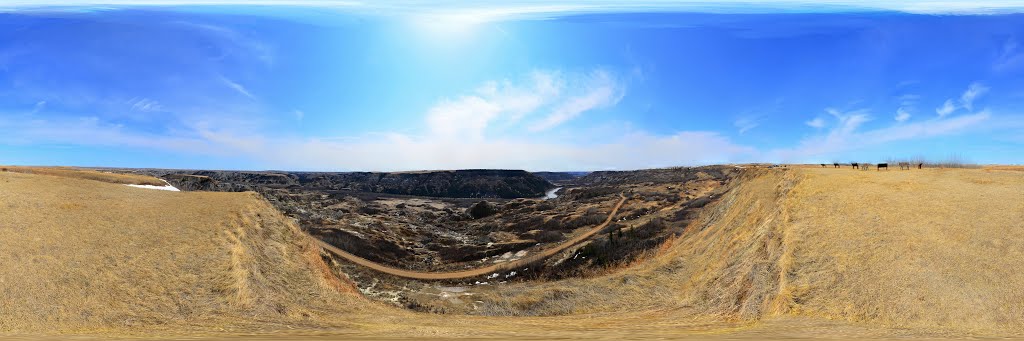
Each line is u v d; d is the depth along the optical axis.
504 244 73.25
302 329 17.91
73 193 36.78
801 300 20.03
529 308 33.09
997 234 20.89
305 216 80.81
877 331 15.61
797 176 42.94
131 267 23.11
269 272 26.98
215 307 20.61
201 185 97.19
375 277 53.47
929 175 36.16
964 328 15.59
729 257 32.59
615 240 59.16
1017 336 14.25
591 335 16.92
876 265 20.73
